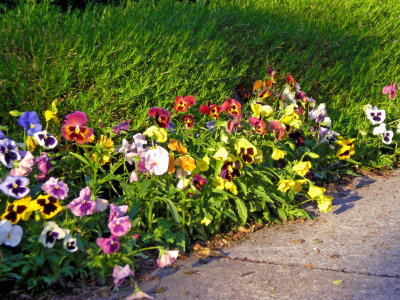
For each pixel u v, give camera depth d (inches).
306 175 180.7
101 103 160.9
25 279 111.7
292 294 111.2
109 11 212.4
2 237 108.7
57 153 141.6
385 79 271.0
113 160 160.7
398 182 202.7
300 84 236.7
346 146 194.1
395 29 316.8
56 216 126.2
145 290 113.5
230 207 153.5
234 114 158.4
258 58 236.1
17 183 112.6
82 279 117.3
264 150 170.1
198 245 140.8
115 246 114.1
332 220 162.7
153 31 203.5
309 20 281.9
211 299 109.2
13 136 141.1
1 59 156.6
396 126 234.7
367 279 118.2
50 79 155.4
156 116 149.0
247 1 297.4
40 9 191.9
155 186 143.1
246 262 131.1
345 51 274.5
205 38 215.9
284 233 152.9
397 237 145.9
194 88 189.8
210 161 151.9
